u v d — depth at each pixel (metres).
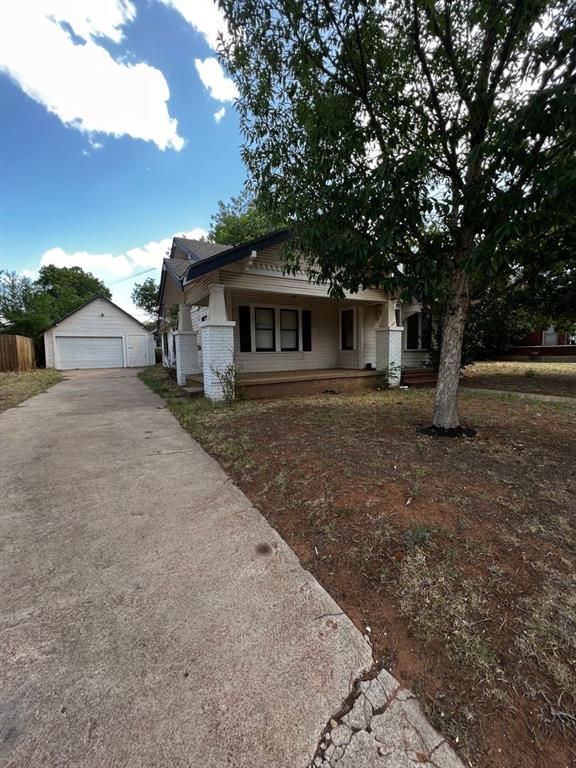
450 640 1.42
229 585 1.81
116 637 1.49
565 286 7.44
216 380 6.70
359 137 3.50
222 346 6.75
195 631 1.52
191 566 1.97
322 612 1.61
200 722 1.15
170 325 13.89
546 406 5.83
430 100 3.56
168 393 8.58
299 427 4.64
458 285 4.01
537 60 2.71
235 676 1.30
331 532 2.20
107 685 1.27
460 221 3.53
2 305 19.98
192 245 10.84
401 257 3.61
